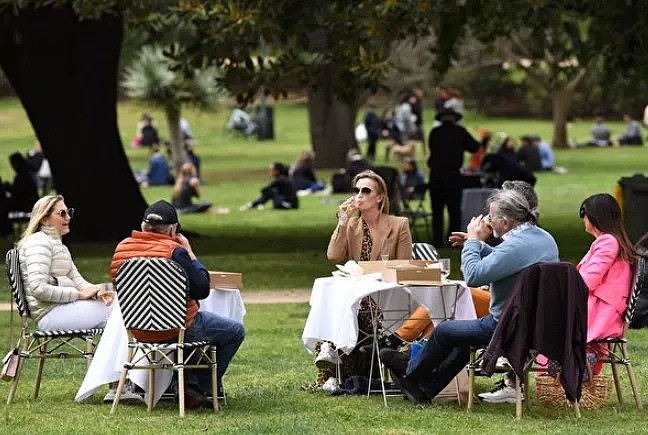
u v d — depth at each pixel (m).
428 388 17.17
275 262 35.88
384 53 33.59
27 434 15.26
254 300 29.05
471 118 116.19
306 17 31.73
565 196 57.38
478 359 16.97
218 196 62.28
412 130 86.81
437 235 39.31
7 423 15.97
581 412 16.67
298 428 15.47
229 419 16.14
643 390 18.38
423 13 30.77
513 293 15.77
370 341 18.00
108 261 36.06
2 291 31.22
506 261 16.05
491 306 16.38
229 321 16.81
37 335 17.20
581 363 15.92
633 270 16.97
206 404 17.00
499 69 114.75
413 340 17.78
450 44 35.41
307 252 38.81
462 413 16.52
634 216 31.42
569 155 84.94
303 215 52.75
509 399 17.38
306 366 20.56
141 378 16.92
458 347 16.66
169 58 33.03
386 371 18.52
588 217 17.14
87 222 42.56
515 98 118.31
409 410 16.69
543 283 15.64
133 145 95.00
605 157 82.88
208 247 40.91
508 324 15.78
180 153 71.31
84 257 37.66
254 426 15.59
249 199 60.41
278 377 19.53
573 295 15.66
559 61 45.00
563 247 38.34
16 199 46.56
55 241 17.67
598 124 93.12
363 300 17.78
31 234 17.59
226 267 34.69
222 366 17.03
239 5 31.36
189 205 54.81
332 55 33.16
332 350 18.06
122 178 43.12
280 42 33.41
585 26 52.81
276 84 34.03
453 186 38.59
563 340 15.71
